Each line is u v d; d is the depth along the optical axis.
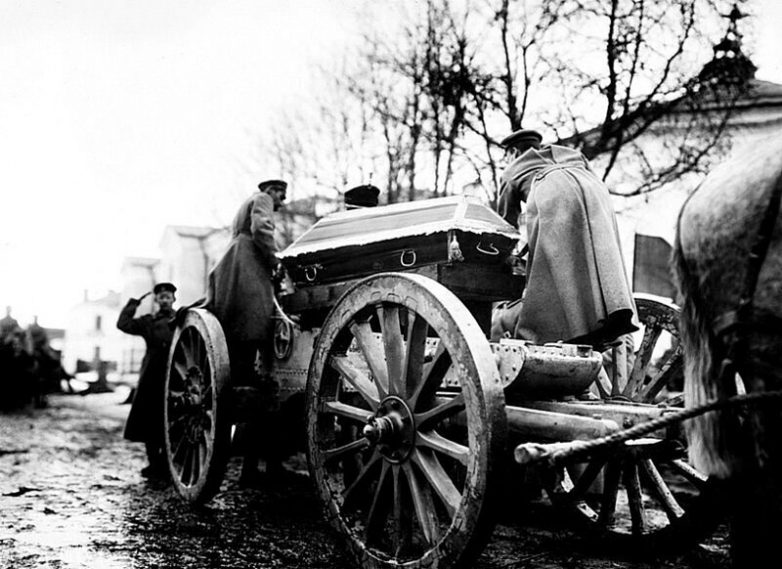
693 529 3.96
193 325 5.83
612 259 4.40
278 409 5.64
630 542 4.26
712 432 2.73
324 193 15.00
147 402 7.65
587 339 4.52
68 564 4.25
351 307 4.08
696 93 10.34
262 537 4.89
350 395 4.88
